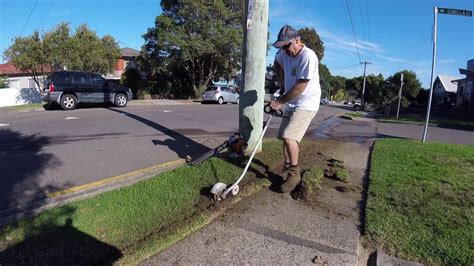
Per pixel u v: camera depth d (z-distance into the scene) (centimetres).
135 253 304
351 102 9138
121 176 514
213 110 1758
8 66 4194
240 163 526
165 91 3738
